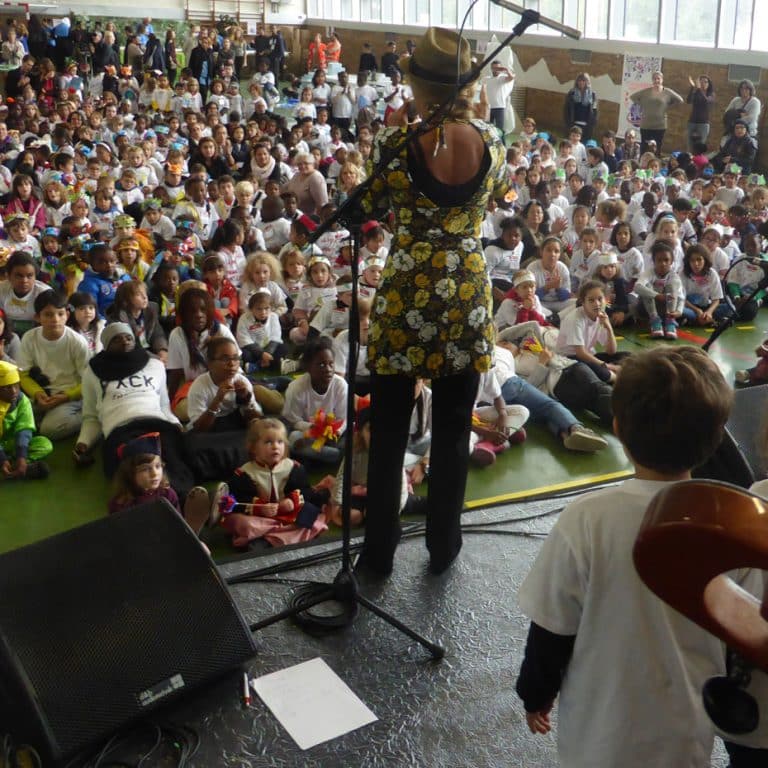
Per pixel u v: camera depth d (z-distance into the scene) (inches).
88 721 83.4
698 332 272.7
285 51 876.6
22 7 818.2
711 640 55.5
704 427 52.7
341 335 203.8
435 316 100.7
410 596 110.7
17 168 371.9
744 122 517.7
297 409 176.1
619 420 55.4
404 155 94.8
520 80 734.5
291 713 91.9
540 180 388.2
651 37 622.2
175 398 190.4
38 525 152.9
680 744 56.9
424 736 89.4
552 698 62.2
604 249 295.1
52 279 260.2
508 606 109.0
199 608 91.1
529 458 179.9
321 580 114.8
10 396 167.9
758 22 552.4
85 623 86.9
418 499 148.6
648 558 29.7
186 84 663.8
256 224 317.1
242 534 139.9
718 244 296.5
